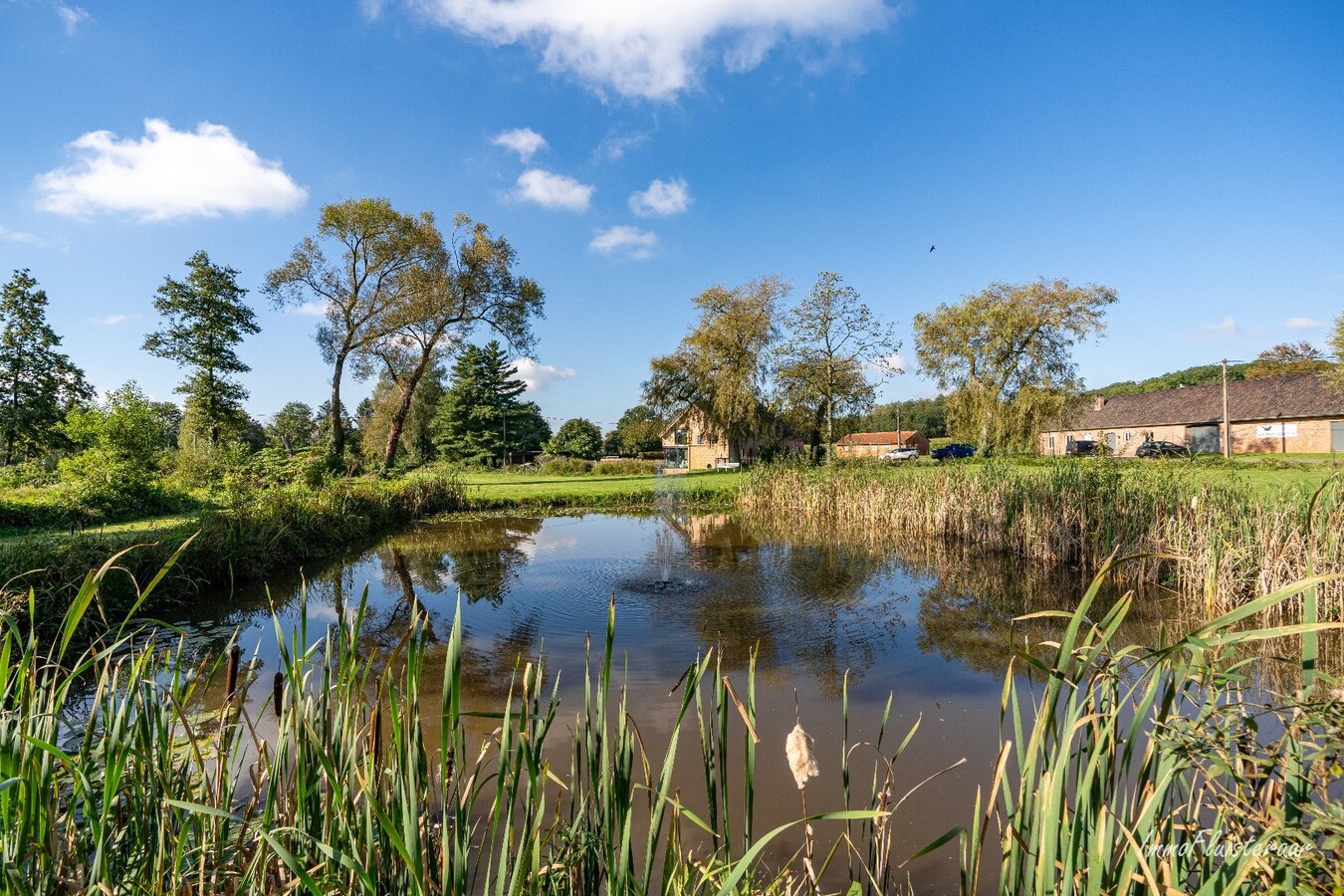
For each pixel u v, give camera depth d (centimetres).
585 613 811
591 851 194
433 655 649
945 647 668
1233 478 1091
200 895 181
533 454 6203
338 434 3131
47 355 2956
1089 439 4544
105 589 729
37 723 181
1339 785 198
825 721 492
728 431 3603
